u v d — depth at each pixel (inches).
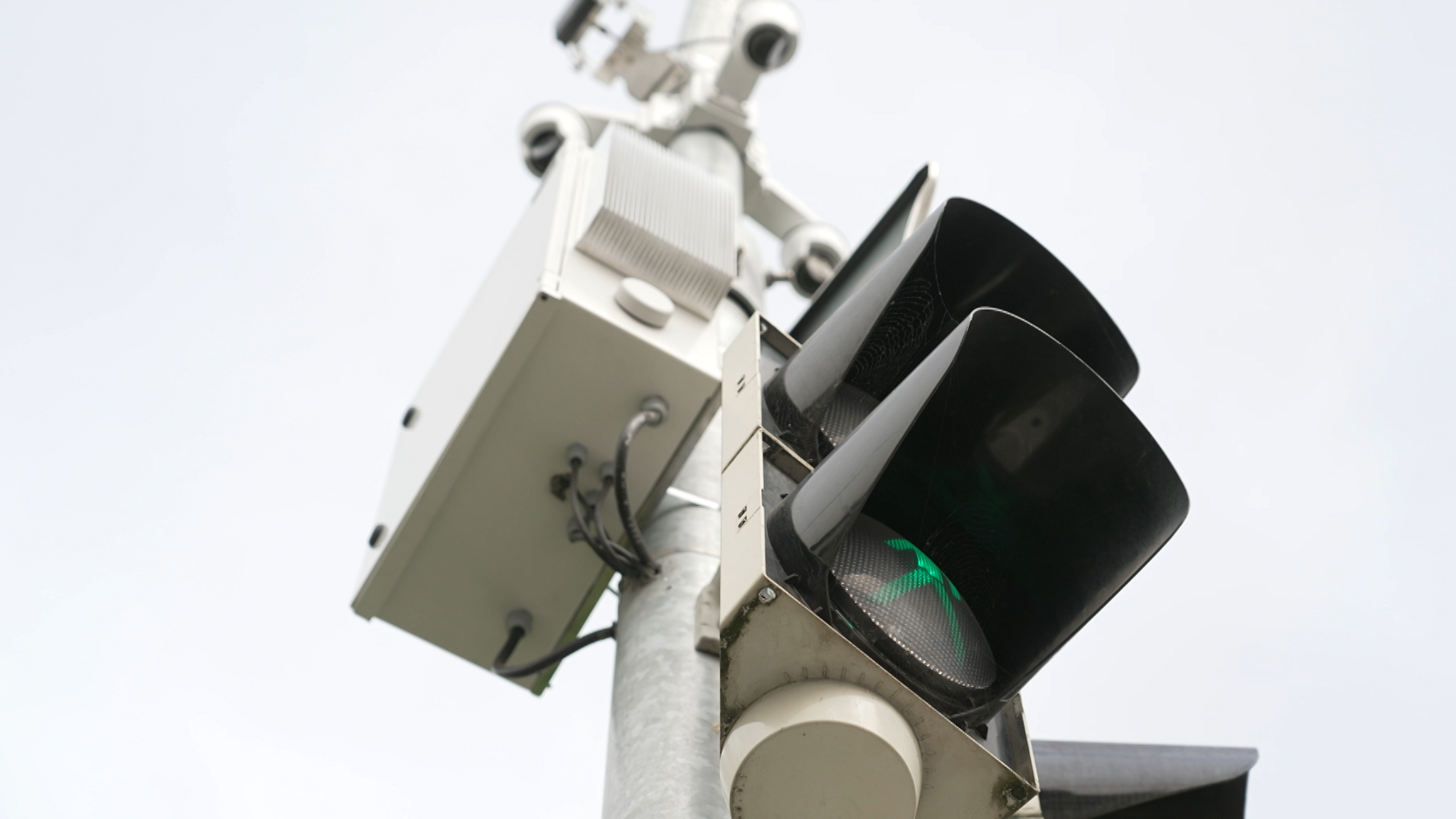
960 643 86.9
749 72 227.0
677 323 141.1
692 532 137.4
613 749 115.6
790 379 102.0
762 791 79.1
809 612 76.7
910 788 78.0
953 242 107.1
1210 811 117.0
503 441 139.8
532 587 149.6
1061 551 89.2
